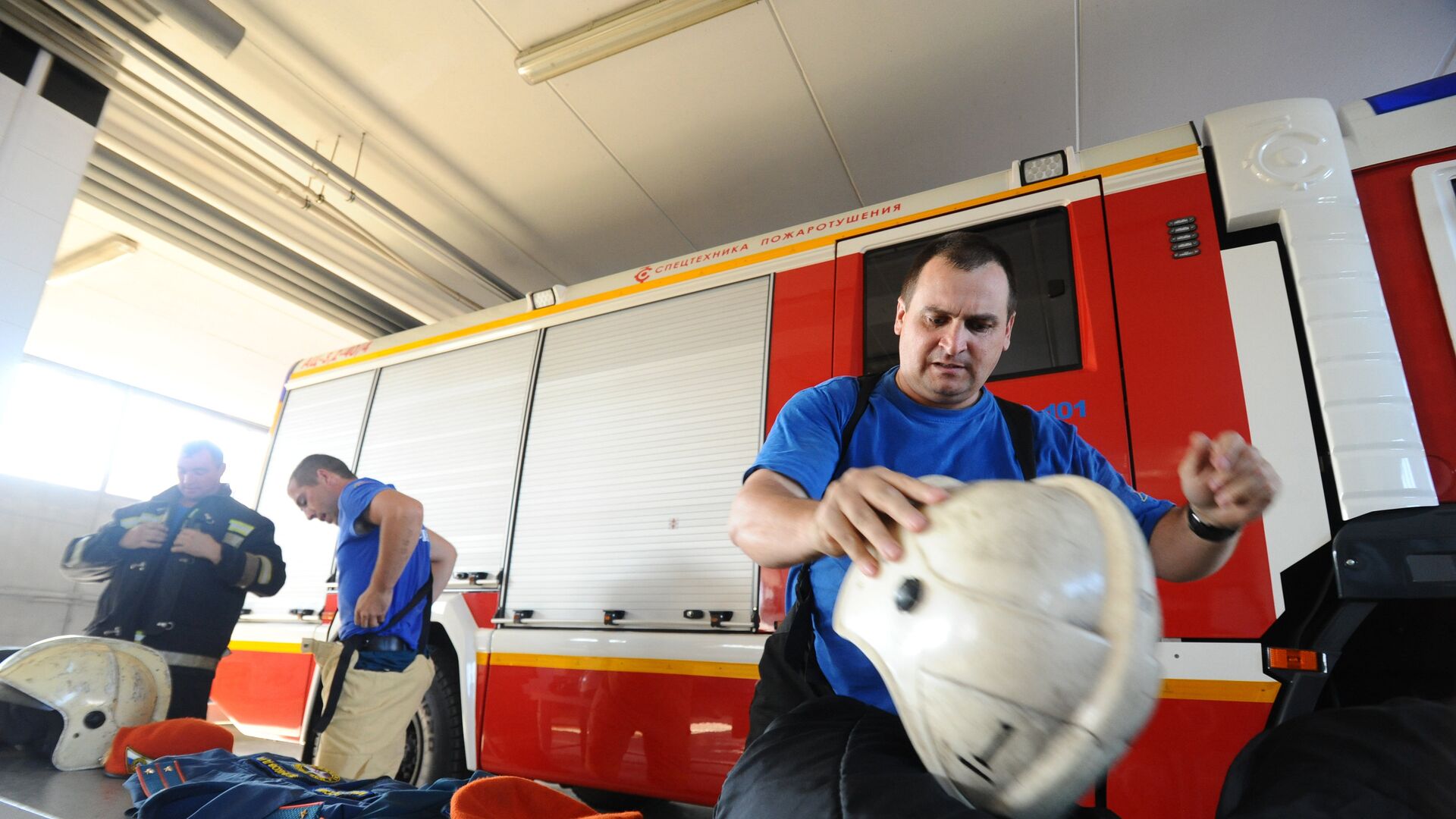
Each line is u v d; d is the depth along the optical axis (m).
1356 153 2.43
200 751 2.87
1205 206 2.49
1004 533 0.70
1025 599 0.66
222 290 7.46
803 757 0.81
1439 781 0.63
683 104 4.78
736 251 3.57
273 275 6.52
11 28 4.05
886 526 0.79
